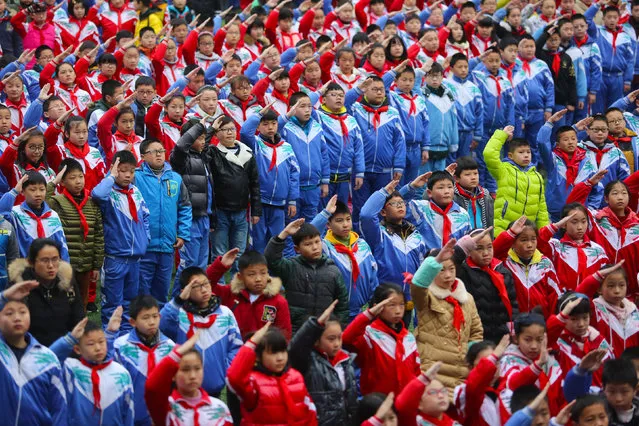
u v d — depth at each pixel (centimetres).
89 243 1580
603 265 1542
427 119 2217
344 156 2041
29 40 2625
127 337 1257
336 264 1532
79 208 1574
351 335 1266
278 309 1359
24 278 1309
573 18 2691
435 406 1141
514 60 2512
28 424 1145
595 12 2741
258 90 2067
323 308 1427
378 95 2097
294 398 1133
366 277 1556
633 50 2831
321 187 2017
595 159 2075
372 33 2562
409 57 2448
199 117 1942
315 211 2005
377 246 1603
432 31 2523
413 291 1327
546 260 1530
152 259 1681
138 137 1872
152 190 1672
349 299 1548
